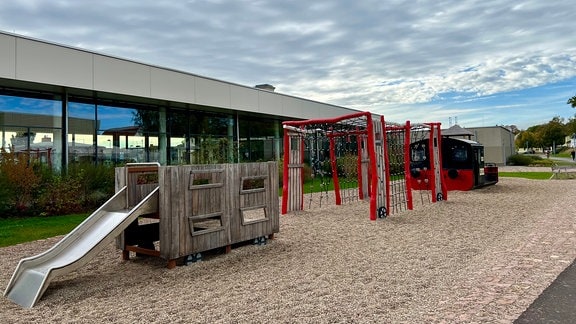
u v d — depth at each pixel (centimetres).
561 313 383
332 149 1409
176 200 598
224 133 2291
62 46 1366
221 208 668
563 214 1027
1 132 1367
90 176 1297
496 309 396
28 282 491
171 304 449
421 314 394
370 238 794
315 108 2752
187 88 1812
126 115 1764
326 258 642
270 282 522
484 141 4625
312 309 418
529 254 619
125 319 408
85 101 1614
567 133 8694
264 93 2283
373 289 480
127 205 658
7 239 830
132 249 646
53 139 1500
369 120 1030
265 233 755
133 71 1587
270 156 2644
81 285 530
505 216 1029
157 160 1895
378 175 1059
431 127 1371
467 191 1706
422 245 718
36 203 1177
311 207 1336
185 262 617
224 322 391
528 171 3350
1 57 1220
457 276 522
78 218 1120
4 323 408
